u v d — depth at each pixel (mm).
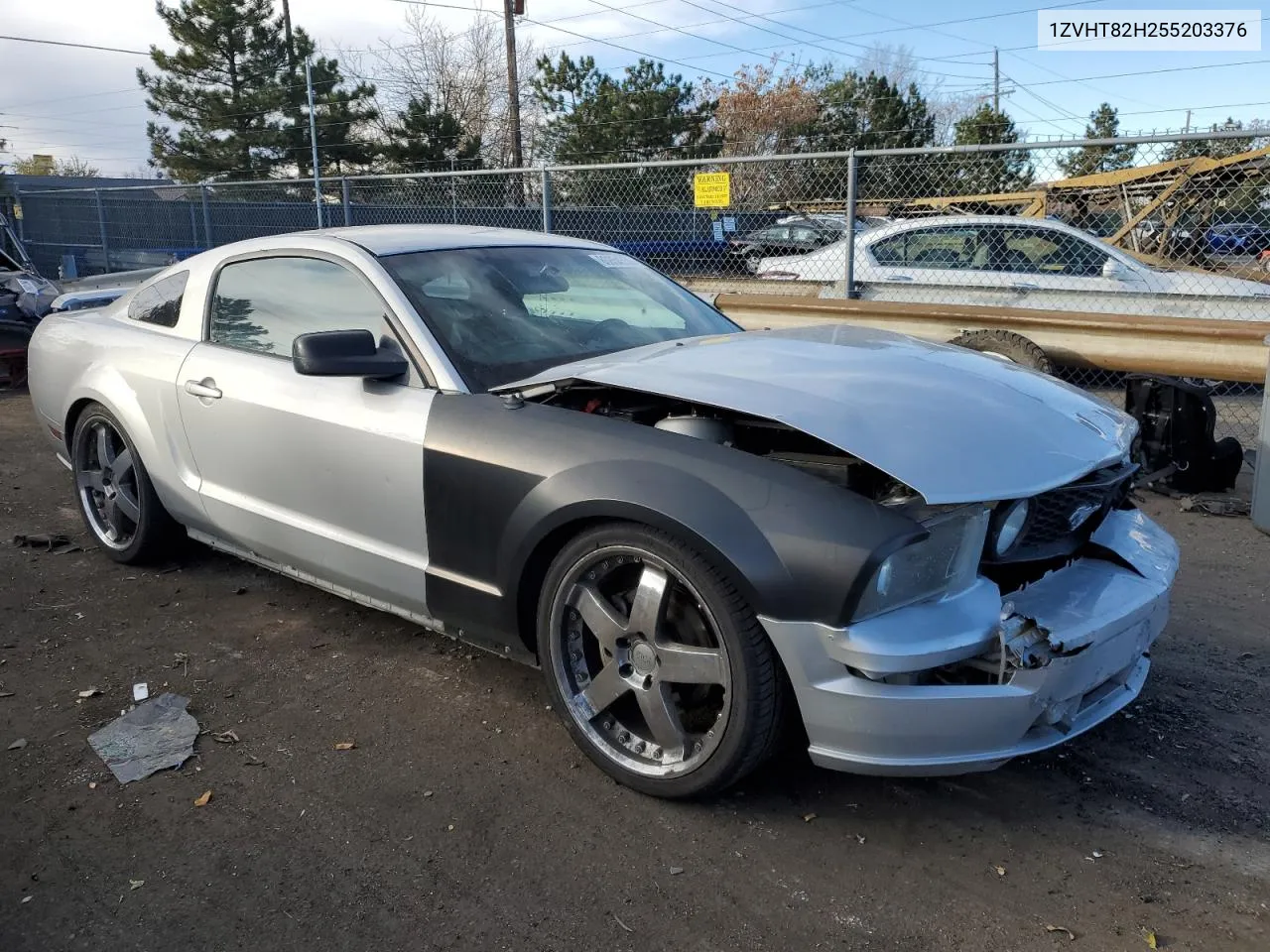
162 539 4480
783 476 2518
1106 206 11086
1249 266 9266
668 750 2750
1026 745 2498
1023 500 2562
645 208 11672
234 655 3730
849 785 2887
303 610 4160
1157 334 6578
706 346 3283
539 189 14180
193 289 4184
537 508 2811
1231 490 5996
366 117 32562
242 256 4016
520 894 2416
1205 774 2951
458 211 13312
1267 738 3158
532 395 3076
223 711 3316
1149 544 2973
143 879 2482
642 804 2785
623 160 33625
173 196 19156
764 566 2406
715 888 2439
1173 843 2619
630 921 2322
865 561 2320
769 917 2336
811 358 3094
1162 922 2314
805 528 2400
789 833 2658
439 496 3076
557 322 3643
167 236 17219
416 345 3283
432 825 2689
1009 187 10898
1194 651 3811
